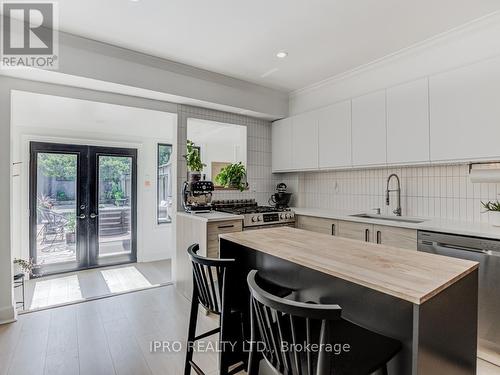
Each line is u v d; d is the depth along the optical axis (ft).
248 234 6.34
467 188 8.48
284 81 11.72
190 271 9.99
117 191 15.55
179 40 8.38
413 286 3.14
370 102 9.68
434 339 3.18
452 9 6.84
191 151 11.87
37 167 13.55
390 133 9.08
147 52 9.12
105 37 8.20
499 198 7.85
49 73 7.92
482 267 6.52
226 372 5.15
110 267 14.75
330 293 4.58
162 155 16.96
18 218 13.04
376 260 4.18
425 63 8.63
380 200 10.77
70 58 8.03
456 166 8.71
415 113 8.45
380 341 3.59
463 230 6.88
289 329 3.55
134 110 10.69
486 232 6.54
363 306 4.10
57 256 13.93
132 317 8.68
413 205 9.75
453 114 7.62
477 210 8.26
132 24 7.52
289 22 7.43
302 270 5.07
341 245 5.19
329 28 7.70
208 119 11.98
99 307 9.38
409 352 3.55
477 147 7.17
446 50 8.14
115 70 8.78
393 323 3.73
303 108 12.73
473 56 7.61
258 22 7.43
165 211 16.94
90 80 8.49
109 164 15.35
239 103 11.71
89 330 7.89
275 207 12.71
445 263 4.02
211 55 9.34
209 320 8.55
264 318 3.42
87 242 14.66
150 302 9.81
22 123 12.96
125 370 6.20
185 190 10.89
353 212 11.21
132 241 15.87
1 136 7.99
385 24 7.52
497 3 6.62
